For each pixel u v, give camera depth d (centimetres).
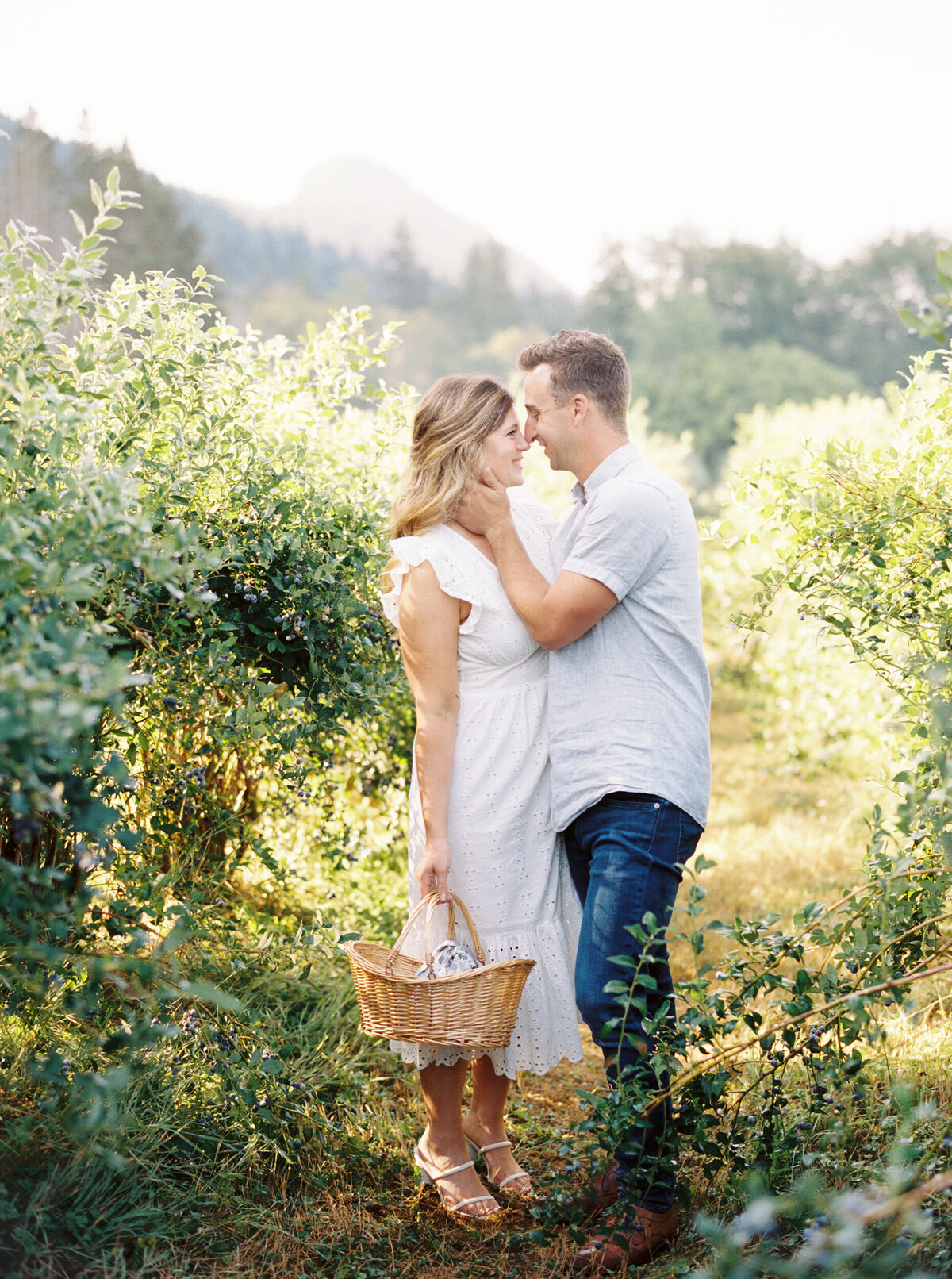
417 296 6669
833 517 254
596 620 231
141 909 216
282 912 351
